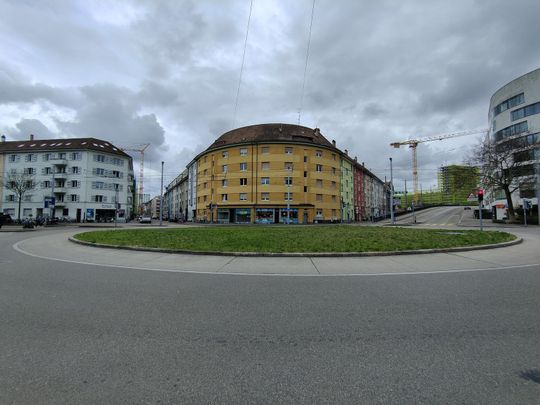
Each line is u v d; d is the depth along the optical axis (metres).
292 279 6.65
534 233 18.97
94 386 2.63
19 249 12.02
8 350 3.28
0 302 4.95
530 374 2.81
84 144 61.56
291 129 57.16
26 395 2.49
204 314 4.42
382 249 10.40
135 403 2.41
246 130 58.06
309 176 52.81
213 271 7.53
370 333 3.75
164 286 6.03
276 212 51.28
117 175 64.62
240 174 53.31
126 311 4.53
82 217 59.12
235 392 2.56
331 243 11.96
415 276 6.93
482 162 36.69
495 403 2.40
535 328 3.87
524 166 34.28
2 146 64.31
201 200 61.19
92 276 6.95
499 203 42.31
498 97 47.94
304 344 3.46
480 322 4.08
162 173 48.88
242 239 13.61
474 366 2.96
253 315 4.38
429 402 2.41
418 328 3.89
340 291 5.66
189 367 2.96
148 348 3.34
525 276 6.89
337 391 2.57
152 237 14.88
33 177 60.53
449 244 11.43
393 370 2.90
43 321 4.12
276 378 2.77
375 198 93.06
